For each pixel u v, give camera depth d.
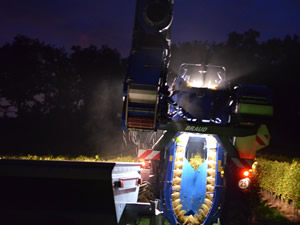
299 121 27.27
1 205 6.29
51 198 6.17
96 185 5.96
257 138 8.26
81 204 6.14
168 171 8.23
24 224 6.32
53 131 39.16
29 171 6.01
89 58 45.19
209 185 8.27
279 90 28.48
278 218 9.91
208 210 8.14
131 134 9.26
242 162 8.27
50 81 45.41
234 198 8.20
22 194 6.20
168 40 9.17
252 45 34.41
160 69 7.86
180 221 8.24
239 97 8.23
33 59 45.53
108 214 6.14
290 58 30.41
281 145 25.16
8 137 35.91
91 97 43.97
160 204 8.02
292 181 11.04
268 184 12.88
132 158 17.27
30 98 45.19
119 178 6.51
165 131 8.14
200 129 8.05
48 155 22.11
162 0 8.95
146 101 7.71
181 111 8.70
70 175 5.94
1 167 6.07
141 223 6.61
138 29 8.79
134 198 7.64
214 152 8.45
